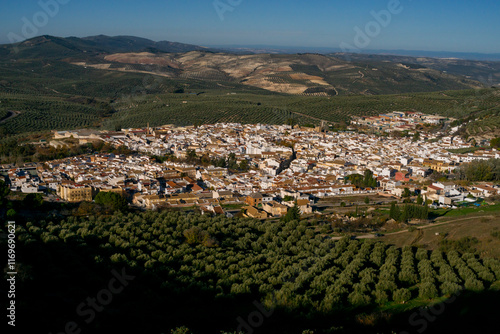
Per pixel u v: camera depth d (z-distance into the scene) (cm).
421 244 18962
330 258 17238
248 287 14825
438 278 15138
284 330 12938
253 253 17875
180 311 13838
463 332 12512
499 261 16050
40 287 14288
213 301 14350
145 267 16050
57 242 17150
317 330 12800
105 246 17362
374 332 12669
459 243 18038
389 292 14788
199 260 16650
